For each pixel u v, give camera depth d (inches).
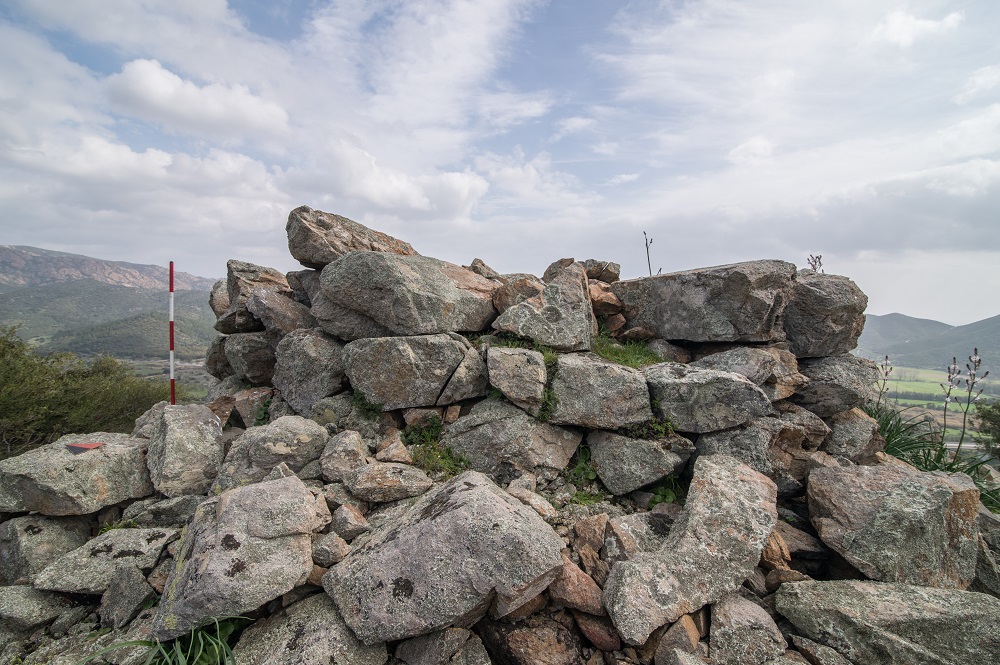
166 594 180.2
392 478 233.6
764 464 254.2
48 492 254.5
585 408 261.9
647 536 210.7
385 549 182.1
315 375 310.2
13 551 251.8
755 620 181.6
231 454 260.8
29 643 204.7
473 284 350.3
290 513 196.2
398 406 283.9
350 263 302.4
